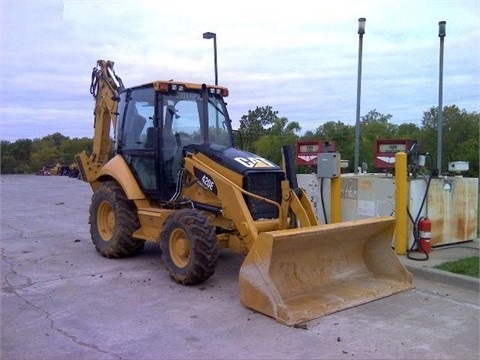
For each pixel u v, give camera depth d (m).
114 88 9.04
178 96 7.60
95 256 8.30
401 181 7.56
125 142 8.12
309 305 5.50
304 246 5.76
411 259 7.38
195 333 4.91
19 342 4.70
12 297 6.05
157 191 7.46
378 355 4.41
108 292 6.25
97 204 8.29
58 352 4.48
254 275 5.43
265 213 6.56
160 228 7.16
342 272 6.36
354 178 8.45
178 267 6.45
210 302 5.83
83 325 5.14
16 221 12.45
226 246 6.58
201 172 6.75
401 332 4.94
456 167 8.34
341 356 4.39
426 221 7.56
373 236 6.55
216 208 6.62
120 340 4.75
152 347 4.59
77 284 6.61
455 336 4.85
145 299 5.96
